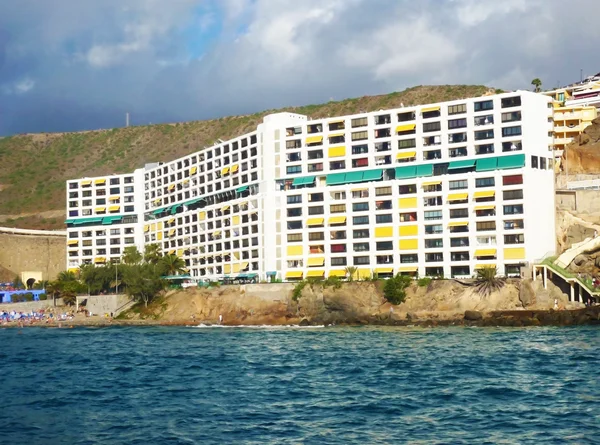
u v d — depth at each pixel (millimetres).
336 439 56219
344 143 192750
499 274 167875
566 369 85938
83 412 67812
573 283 157000
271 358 105125
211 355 111250
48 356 115625
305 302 176500
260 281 196875
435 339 125438
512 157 171625
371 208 185375
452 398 70500
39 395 77438
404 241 180500
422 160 183125
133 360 107125
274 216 197625
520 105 172500
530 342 115312
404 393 73750
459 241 174375
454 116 180125
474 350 107250
